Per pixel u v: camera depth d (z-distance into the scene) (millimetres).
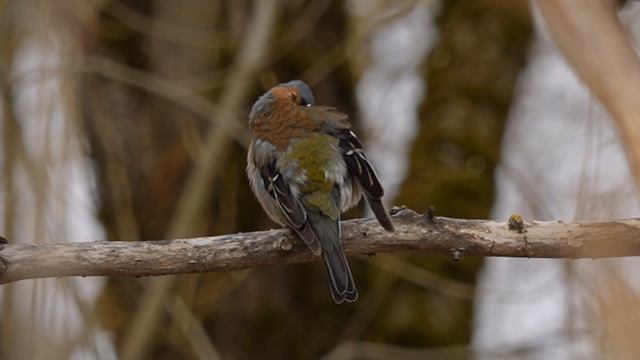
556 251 7227
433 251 7496
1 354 10477
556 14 4754
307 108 8945
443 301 13117
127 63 12828
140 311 11219
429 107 13695
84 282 12070
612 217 7305
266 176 8562
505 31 13758
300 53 12953
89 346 10859
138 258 7277
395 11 12703
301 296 12906
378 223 7680
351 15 13359
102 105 12781
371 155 13656
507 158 14008
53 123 10789
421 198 13219
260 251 7496
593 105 7609
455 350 12672
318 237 7727
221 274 12609
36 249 7223
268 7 11844
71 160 10828
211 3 12305
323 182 8266
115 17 12195
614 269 6082
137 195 12828
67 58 11203
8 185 10789
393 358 12547
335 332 12844
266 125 8797
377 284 12695
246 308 12766
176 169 12789
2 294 10430
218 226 12656
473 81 13633
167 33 12227
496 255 7367
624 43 4723
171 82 12391
